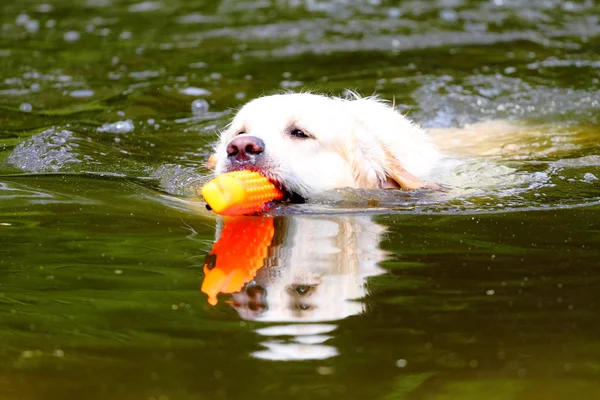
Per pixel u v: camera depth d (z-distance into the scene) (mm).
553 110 11484
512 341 4684
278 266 5945
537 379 4246
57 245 6410
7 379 4332
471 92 12227
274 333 4836
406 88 12398
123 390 4199
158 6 18734
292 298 5352
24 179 8312
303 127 8023
